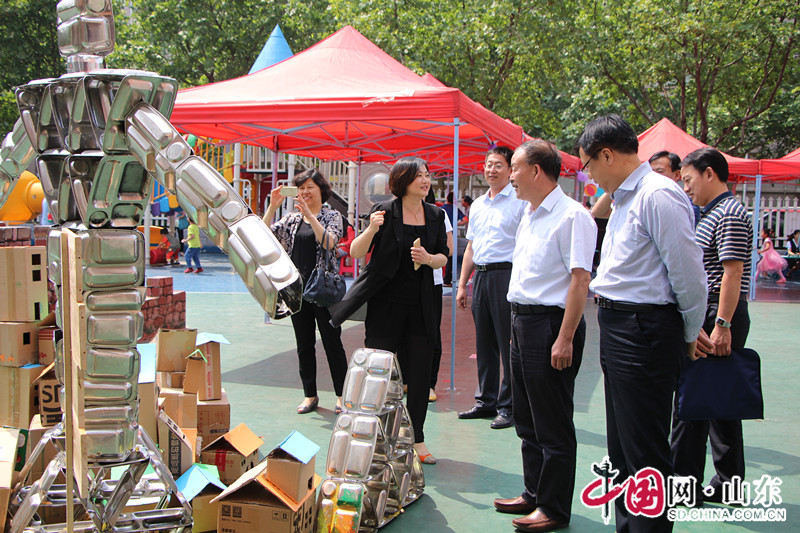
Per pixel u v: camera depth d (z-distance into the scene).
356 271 11.84
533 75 19.16
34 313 3.32
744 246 3.18
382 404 3.10
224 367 6.63
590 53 18.45
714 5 17.31
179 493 2.44
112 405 2.00
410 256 3.76
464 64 18.36
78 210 1.94
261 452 4.20
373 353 3.25
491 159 5.03
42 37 23.38
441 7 18.45
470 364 7.10
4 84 22.67
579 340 3.18
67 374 1.97
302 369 5.13
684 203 2.60
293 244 5.00
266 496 2.88
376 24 18.22
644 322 2.68
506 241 4.91
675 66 18.27
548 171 3.17
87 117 1.85
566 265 3.09
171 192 1.69
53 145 2.04
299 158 17.50
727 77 18.91
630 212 2.70
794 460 4.31
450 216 13.46
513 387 3.41
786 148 24.28
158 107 1.81
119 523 2.31
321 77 6.24
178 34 22.30
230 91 6.20
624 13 18.86
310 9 21.59
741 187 24.08
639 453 2.73
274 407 5.25
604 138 2.71
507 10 17.44
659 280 2.67
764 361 7.50
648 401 2.70
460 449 4.42
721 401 3.12
